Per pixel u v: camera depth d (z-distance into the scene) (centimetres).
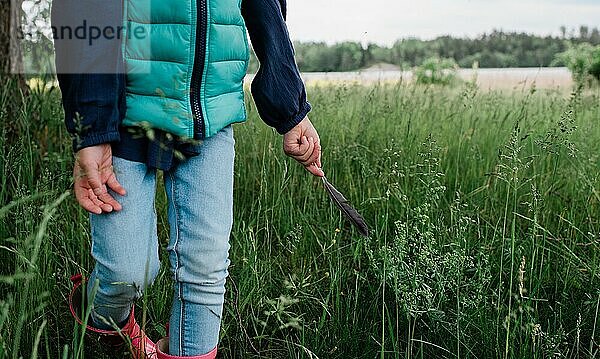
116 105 228
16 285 274
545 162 475
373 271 335
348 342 297
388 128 538
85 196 235
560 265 356
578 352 290
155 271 263
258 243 374
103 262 244
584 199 417
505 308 309
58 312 304
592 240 374
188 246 250
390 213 402
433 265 285
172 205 253
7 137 437
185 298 255
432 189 353
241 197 439
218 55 245
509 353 280
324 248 366
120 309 262
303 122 278
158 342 268
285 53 269
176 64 237
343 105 577
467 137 520
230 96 256
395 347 273
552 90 645
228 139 258
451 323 288
